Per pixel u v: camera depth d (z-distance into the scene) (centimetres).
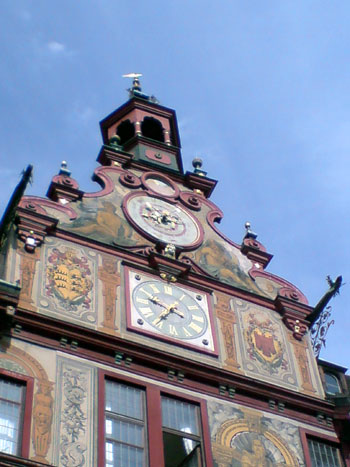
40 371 2014
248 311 2469
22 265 2227
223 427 2133
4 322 2056
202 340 2306
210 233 2680
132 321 2242
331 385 2459
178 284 2416
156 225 2592
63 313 2169
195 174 2872
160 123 3194
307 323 2539
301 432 2234
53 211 2447
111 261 2370
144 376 2128
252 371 2314
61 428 1931
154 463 1966
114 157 2819
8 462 1778
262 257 2689
